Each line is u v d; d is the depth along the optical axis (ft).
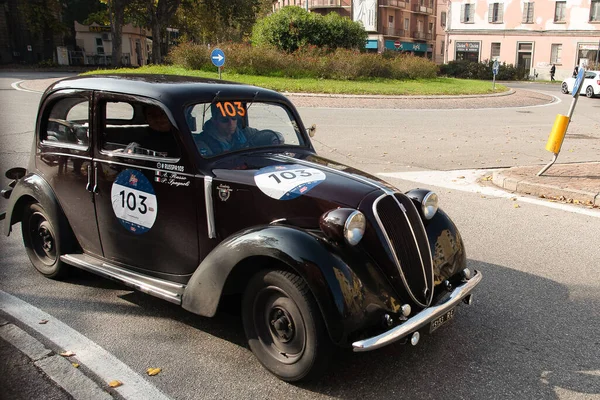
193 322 13.37
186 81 13.66
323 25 98.73
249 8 147.13
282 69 90.43
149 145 12.81
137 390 10.45
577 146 41.93
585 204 24.27
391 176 30.19
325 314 9.78
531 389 10.69
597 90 92.38
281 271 10.48
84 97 13.84
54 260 15.65
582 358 11.90
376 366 11.48
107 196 13.73
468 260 17.78
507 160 35.50
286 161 12.89
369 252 10.93
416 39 218.18
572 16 167.43
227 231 11.90
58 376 10.85
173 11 143.02
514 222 21.76
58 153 14.67
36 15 160.15
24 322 13.11
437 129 50.37
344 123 52.60
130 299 14.61
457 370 11.35
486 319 13.73
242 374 11.12
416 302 11.01
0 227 20.26
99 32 191.11
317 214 11.03
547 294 15.24
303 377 10.44
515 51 178.91
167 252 12.90
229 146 12.92
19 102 57.72
